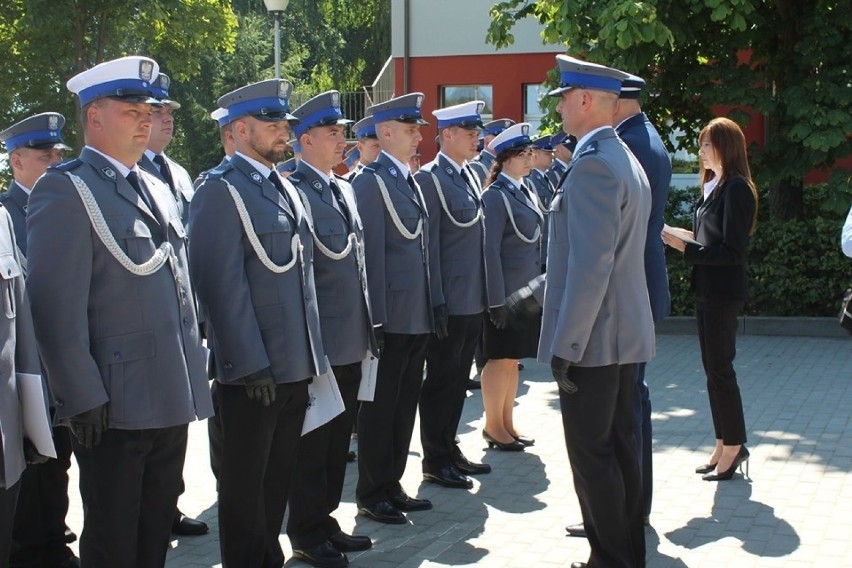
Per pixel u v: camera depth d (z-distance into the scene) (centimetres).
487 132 998
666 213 1424
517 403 858
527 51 1878
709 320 607
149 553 413
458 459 661
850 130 1143
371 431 573
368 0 3797
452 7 1906
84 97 395
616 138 441
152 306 391
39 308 374
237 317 434
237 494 452
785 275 1184
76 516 586
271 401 438
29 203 383
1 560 358
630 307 432
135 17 2739
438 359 639
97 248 382
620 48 1126
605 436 438
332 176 538
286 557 520
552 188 984
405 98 593
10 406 351
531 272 720
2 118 2825
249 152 461
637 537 461
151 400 390
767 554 502
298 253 461
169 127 601
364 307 532
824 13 1177
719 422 623
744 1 1111
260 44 4041
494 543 533
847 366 977
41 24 2523
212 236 439
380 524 567
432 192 641
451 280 641
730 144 592
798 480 620
